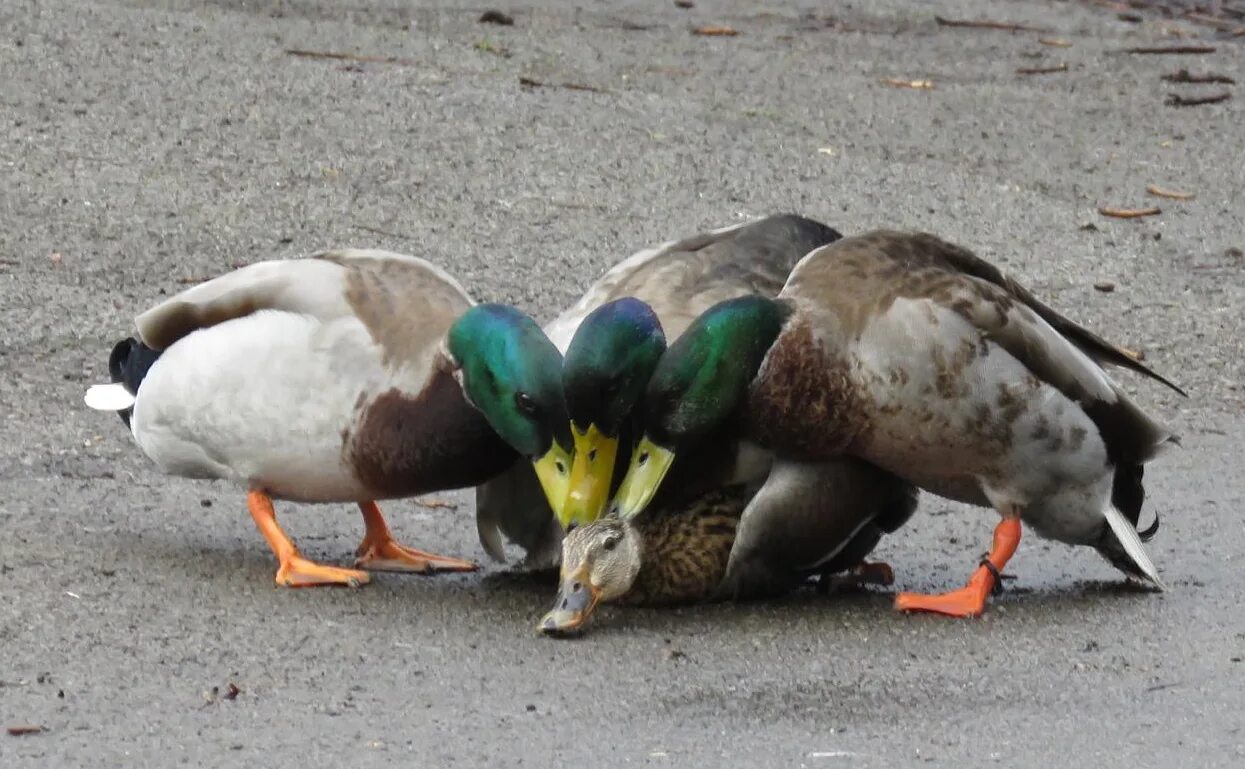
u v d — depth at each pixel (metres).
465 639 9.55
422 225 16.48
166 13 21.38
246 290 10.15
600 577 9.73
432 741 8.10
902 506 10.81
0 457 12.08
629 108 19.69
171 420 10.32
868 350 9.83
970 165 19.00
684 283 10.84
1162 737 8.35
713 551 10.16
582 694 8.77
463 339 9.77
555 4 23.81
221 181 17.00
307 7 22.34
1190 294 16.30
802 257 11.05
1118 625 10.02
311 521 11.67
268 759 7.86
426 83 19.73
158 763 7.78
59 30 20.19
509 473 10.45
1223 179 19.06
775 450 10.06
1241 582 10.81
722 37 23.00
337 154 17.73
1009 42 23.70
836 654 9.46
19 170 16.84
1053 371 10.06
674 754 8.02
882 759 8.02
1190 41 24.08
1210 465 13.02
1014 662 9.39
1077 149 19.70
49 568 10.20
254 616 9.72
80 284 14.95
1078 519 10.52
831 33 23.62
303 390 9.97
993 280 10.60
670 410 9.79
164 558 10.57
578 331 9.68
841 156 18.88
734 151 18.70
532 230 16.53
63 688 8.57
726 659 9.34
